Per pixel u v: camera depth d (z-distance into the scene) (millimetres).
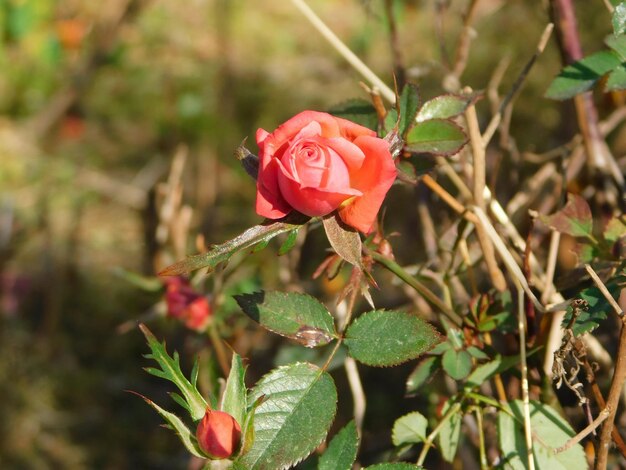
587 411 557
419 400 1069
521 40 1601
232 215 1624
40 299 1528
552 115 1382
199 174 1650
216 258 498
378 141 494
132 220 1712
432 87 1101
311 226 600
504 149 801
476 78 1590
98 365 1431
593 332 716
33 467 1286
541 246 768
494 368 586
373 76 684
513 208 771
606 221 715
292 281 880
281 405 520
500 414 574
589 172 720
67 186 1812
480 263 701
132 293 1519
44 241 1604
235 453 503
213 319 753
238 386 511
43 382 1404
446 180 893
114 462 1282
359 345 535
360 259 503
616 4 576
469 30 792
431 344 525
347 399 1067
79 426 1340
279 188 504
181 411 1320
